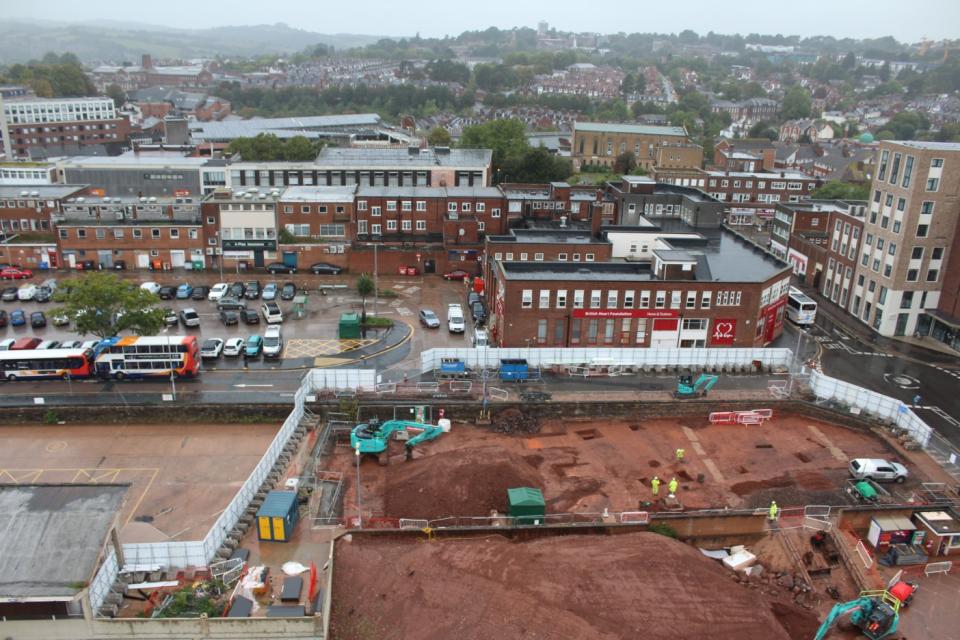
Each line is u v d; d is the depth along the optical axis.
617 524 53.78
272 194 113.12
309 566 47.22
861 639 45.38
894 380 79.44
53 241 109.62
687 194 121.25
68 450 63.72
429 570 46.84
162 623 39.91
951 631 46.03
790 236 122.00
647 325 81.94
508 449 64.44
